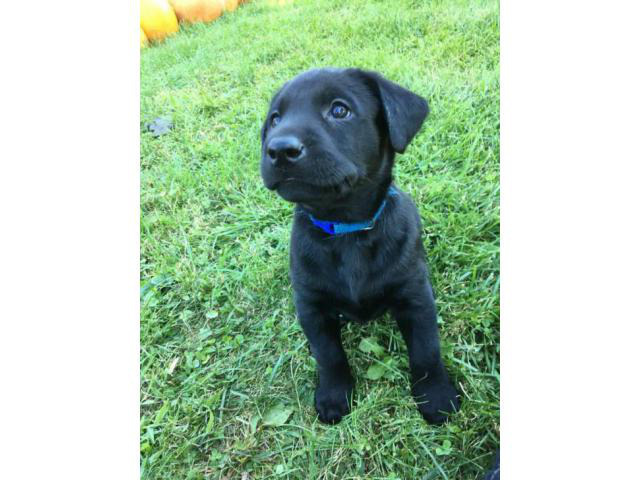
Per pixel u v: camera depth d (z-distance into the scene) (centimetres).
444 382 53
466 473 48
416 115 46
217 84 104
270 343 60
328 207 46
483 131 77
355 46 102
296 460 51
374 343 58
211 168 83
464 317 57
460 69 88
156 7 132
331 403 53
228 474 51
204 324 64
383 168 47
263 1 143
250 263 68
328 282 50
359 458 49
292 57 105
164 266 70
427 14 104
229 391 57
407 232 50
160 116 98
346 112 44
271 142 40
